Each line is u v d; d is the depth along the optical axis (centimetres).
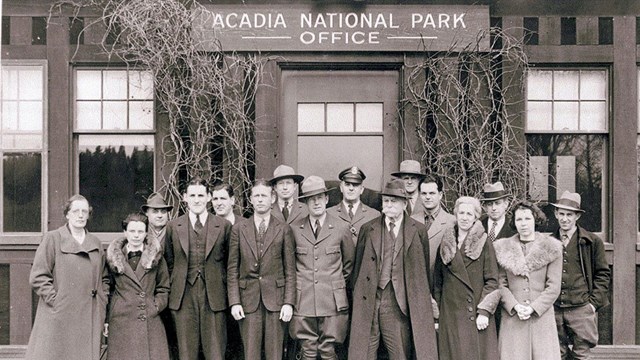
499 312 452
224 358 451
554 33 585
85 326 420
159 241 455
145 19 558
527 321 430
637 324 576
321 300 446
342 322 451
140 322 429
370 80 598
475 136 576
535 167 590
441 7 578
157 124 583
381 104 597
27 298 575
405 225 448
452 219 481
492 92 576
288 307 443
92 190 592
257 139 580
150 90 590
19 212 587
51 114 583
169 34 560
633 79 582
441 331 439
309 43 579
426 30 579
